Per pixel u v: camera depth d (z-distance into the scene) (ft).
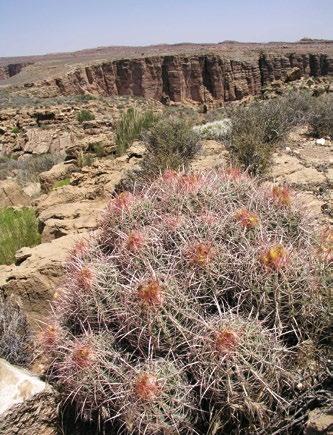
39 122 134.31
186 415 8.83
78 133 98.84
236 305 9.68
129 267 10.56
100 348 9.79
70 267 12.56
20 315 14.75
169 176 13.01
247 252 9.67
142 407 8.71
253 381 8.48
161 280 9.84
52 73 350.64
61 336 11.05
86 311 10.48
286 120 32.68
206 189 11.77
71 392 9.86
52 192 28.50
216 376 8.45
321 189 21.43
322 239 11.57
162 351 9.44
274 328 9.04
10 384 10.84
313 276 9.78
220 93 335.67
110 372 9.55
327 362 9.34
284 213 11.34
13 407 10.41
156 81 351.25
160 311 9.18
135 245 10.57
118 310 10.02
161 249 10.58
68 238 19.02
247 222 10.45
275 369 8.71
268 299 9.34
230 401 8.58
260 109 34.37
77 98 214.69
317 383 9.13
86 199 25.82
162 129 28.68
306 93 55.98
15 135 123.34
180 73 339.77
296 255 9.72
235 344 8.41
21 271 16.22
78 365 9.55
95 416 10.54
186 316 9.23
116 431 10.26
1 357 13.21
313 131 34.32
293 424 8.93
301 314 9.51
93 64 358.23
